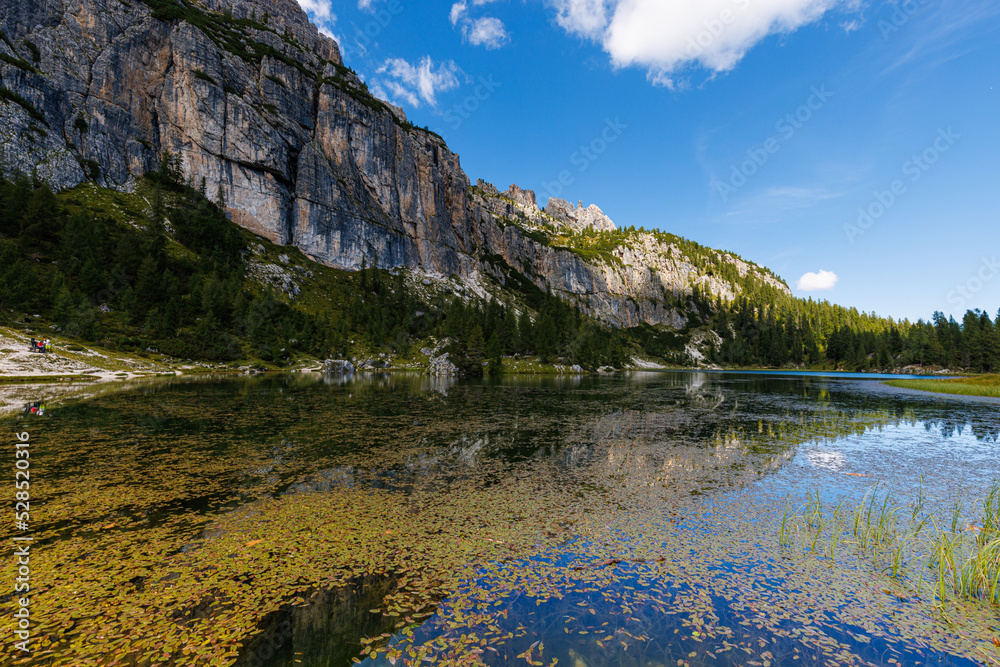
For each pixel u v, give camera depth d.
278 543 9.76
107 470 15.50
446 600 7.63
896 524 11.77
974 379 73.50
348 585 8.05
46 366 52.03
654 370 172.50
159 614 6.98
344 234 172.88
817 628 7.11
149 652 6.05
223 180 149.38
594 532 10.82
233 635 6.50
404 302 153.62
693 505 13.04
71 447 18.84
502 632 6.71
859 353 173.12
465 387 62.34
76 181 121.00
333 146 181.00
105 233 93.44
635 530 11.01
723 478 16.17
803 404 44.34
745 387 72.75
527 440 23.12
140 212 122.81
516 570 8.79
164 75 148.75
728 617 7.33
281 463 17.12
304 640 6.40
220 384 52.38
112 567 8.46
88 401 33.34
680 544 10.23
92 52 138.38
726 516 12.14
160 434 22.00
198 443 20.22
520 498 13.38
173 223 124.88
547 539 10.34
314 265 157.50
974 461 19.42
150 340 74.31
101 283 79.19
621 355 159.75
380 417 29.98
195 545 9.57
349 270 171.00
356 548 9.59
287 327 101.38
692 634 6.79
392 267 188.38
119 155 135.75
